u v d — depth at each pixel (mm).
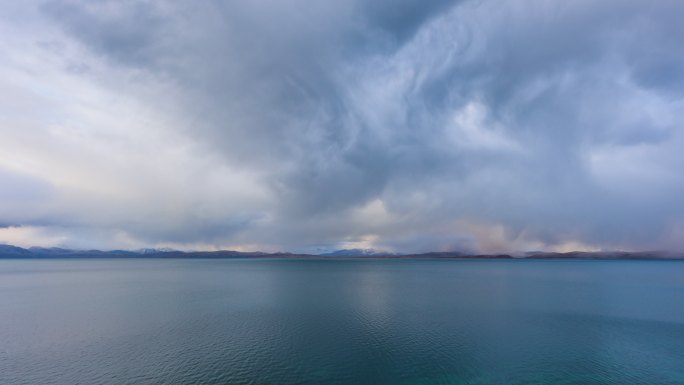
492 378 48375
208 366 51531
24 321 79062
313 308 93688
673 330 71375
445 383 46750
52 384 46188
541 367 51906
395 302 103812
